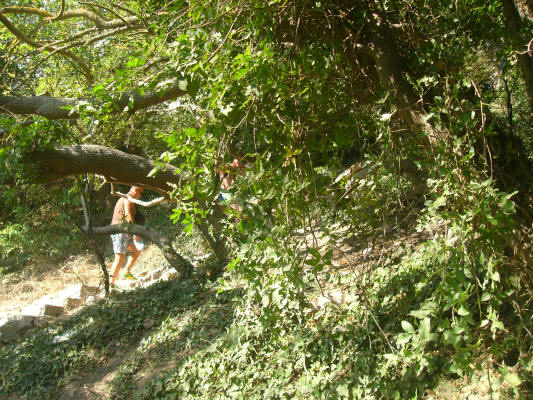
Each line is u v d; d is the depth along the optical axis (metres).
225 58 2.70
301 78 3.14
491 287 2.47
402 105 3.19
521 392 3.46
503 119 3.50
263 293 3.09
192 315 7.74
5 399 7.75
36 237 8.48
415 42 3.30
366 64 3.40
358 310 5.22
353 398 4.47
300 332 5.53
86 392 7.24
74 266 13.34
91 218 9.63
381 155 3.12
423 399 4.05
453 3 3.38
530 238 2.89
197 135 2.57
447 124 2.89
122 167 6.98
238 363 5.93
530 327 2.91
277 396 5.18
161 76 2.96
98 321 8.66
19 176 6.41
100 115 4.88
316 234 7.59
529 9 3.11
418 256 5.20
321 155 3.45
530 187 3.11
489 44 3.69
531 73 3.25
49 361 8.10
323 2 3.06
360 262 5.81
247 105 2.82
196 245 12.34
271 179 2.69
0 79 11.46
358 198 3.39
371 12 3.27
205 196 2.69
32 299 11.80
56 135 6.58
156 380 6.66
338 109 3.36
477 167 2.86
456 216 2.46
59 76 12.08
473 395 3.71
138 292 9.40
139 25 8.03
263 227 2.61
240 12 2.67
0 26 11.34
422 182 3.61
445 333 2.38
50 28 12.12
